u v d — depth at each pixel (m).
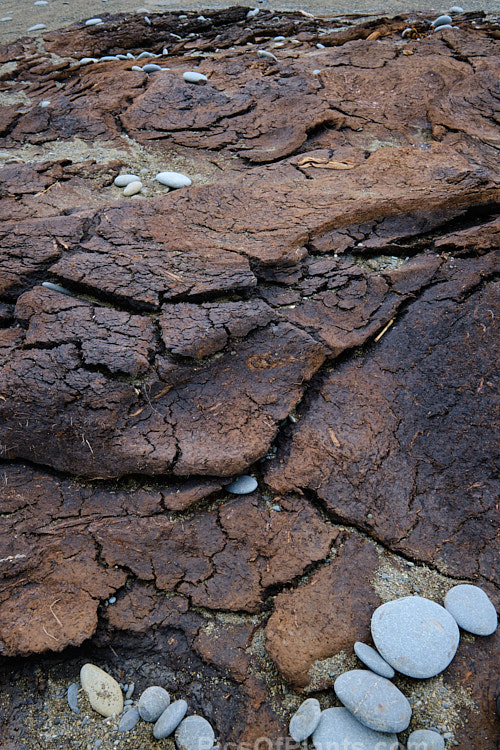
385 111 4.48
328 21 6.76
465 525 2.53
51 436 2.60
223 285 2.92
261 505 2.55
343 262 3.25
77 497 2.56
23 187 3.80
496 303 3.04
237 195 3.58
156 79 4.95
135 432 2.60
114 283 2.93
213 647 2.23
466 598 2.27
